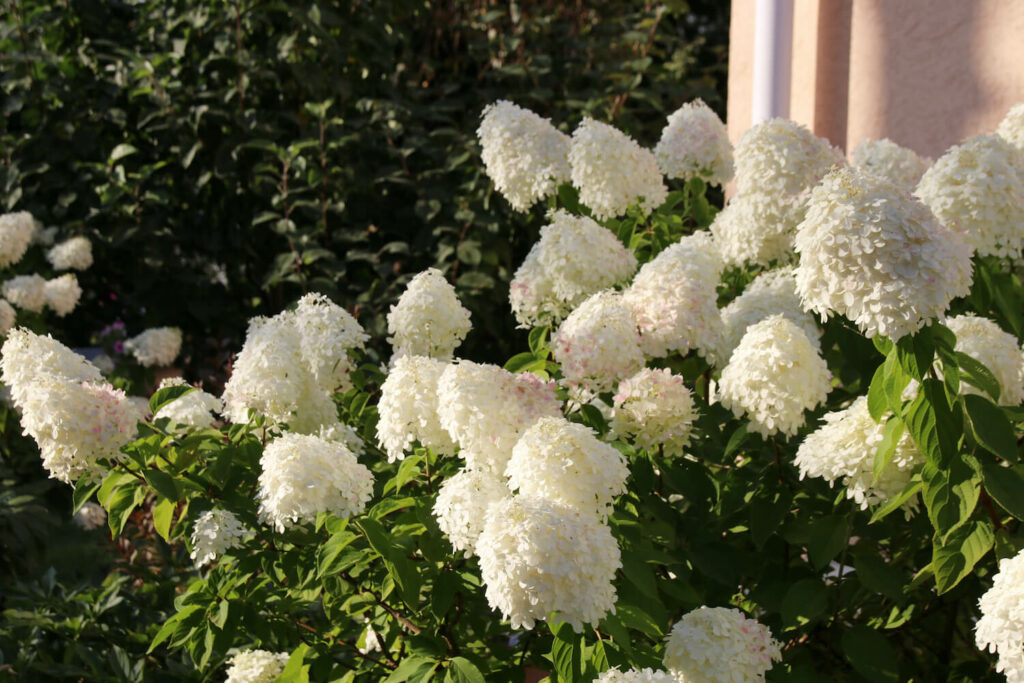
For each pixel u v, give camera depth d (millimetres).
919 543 2238
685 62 6594
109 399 1994
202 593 2213
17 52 4941
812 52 4125
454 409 1827
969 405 1689
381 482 2270
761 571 2217
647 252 2859
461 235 4715
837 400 2438
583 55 6016
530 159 2730
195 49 5117
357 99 5391
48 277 4969
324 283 4566
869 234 1562
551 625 1677
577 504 1644
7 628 2902
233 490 2156
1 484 4012
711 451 2203
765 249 2480
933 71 3668
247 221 5047
